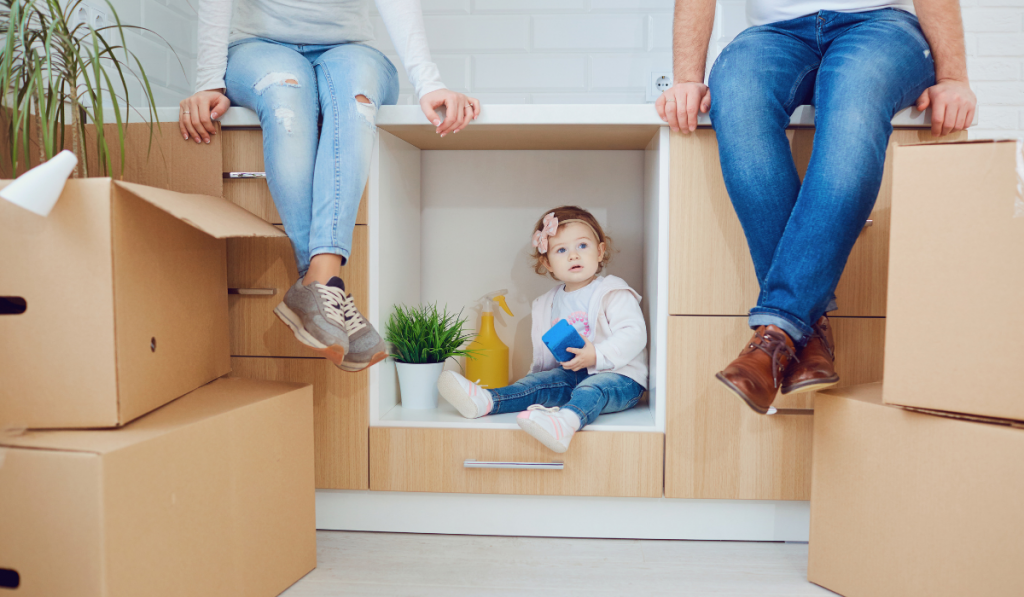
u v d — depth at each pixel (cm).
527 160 164
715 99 110
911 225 86
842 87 99
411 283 156
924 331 85
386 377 132
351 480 124
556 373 144
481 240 166
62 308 78
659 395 121
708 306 119
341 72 116
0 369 79
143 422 82
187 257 99
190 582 81
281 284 122
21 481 69
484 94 175
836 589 100
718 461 119
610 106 119
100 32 137
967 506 82
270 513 98
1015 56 172
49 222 78
